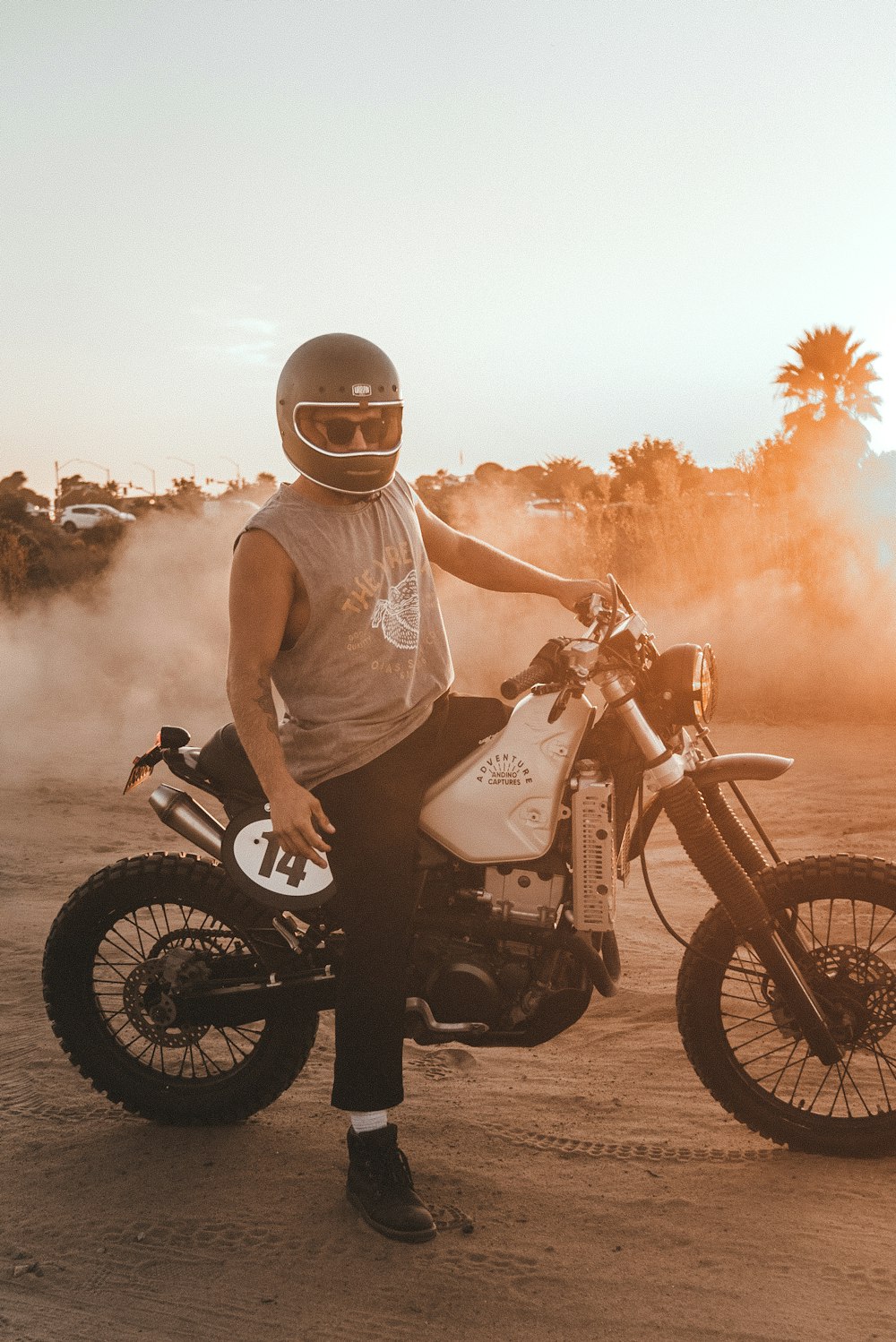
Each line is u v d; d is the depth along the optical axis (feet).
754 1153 9.96
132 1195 9.49
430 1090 11.26
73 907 10.69
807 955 9.98
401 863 9.18
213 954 10.46
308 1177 9.75
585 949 9.42
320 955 10.23
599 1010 13.14
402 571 9.39
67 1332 7.80
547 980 9.44
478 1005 9.32
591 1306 7.95
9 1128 10.69
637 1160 9.88
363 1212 9.02
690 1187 9.43
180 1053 12.25
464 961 9.39
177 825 10.48
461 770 9.49
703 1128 10.43
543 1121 10.60
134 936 15.33
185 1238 8.87
